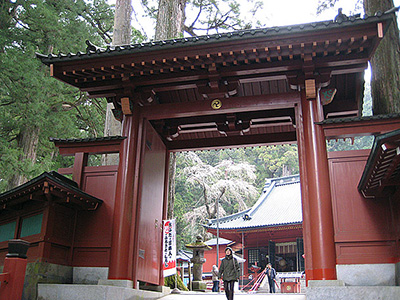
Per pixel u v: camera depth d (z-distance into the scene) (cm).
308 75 857
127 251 878
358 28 754
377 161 632
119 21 1584
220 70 894
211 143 1223
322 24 757
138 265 923
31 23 1942
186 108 961
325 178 802
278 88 1037
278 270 3306
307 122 855
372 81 1021
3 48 1850
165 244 1119
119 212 898
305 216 812
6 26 1909
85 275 904
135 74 925
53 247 879
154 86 966
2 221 1074
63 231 911
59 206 905
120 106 994
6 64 1681
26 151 1933
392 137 565
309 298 696
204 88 934
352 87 1005
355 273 756
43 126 1988
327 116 1055
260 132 1214
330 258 749
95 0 2389
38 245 863
